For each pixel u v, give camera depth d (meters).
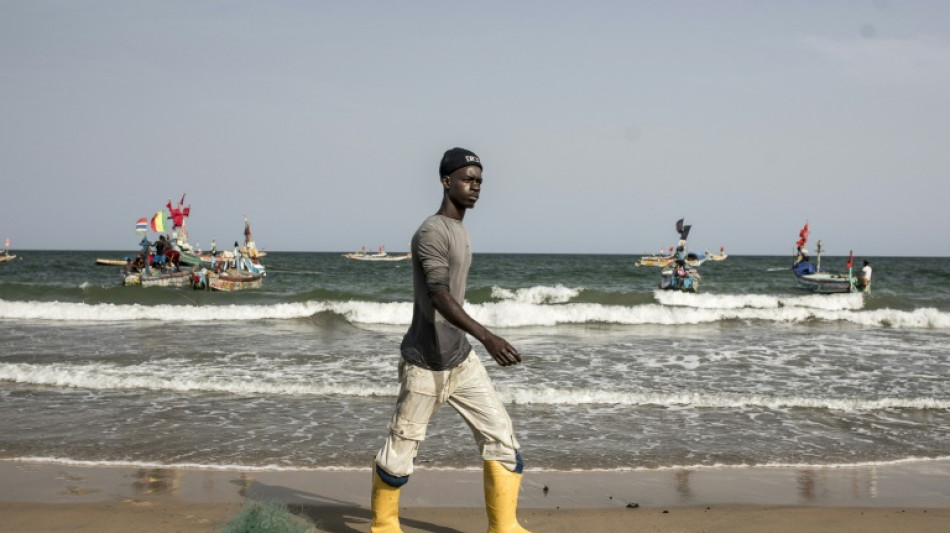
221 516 4.23
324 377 9.24
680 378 9.48
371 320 17.31
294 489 4.89
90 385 8.59
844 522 4.24
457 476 5.25
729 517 4.33
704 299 22.55
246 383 8.52
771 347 12.52
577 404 7.85
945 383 9.30
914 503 4.71
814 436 6.60
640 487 5.05
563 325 16.88
